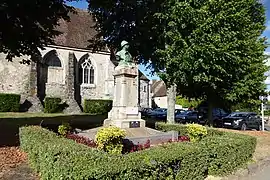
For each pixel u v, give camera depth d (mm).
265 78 17766
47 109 30188
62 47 32781
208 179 6621
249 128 20703
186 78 15312
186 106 43125
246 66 16781
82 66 34656
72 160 4504
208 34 14109
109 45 18188
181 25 14227
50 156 4984
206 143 6863
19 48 12969
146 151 5574
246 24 16531
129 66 11094
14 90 30578
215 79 15203
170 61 14461
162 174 5203
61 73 33094
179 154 5578
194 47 13875
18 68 30781
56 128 12359
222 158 7004
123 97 10852
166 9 14133
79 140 8898
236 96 17141
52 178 4809
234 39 15086
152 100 60344
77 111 32094
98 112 32344
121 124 10438
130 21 16453
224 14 14352
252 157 8984
